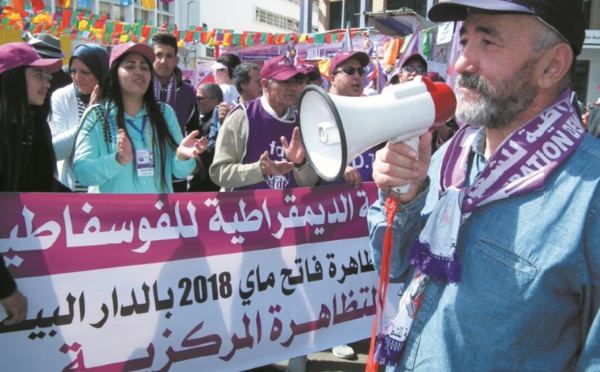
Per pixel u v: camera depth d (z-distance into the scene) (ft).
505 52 3.73
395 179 3.83
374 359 4.45
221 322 8.38
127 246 7.68
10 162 7.49
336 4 65.98
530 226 3.60
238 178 9.45
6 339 6.85
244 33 34.14
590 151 3.61
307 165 9.88
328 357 11.06
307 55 42.32
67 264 7.26
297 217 9.20
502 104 3.83
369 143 3.51
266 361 8.86
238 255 8.59
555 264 3.46
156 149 9.12
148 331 7.80
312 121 3.75
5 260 6.91
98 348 7.44
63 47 35.99
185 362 8.10
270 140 10.12
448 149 4.74
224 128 10.16
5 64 7.38
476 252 3.83
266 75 10.10
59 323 7.20
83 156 8.55
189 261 8.15
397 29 42.60
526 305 3.56
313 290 9.32
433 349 4.00
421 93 3.67
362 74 12.37
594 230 3.37
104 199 7.54
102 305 7.47
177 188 14.05
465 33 4.00
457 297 3.88
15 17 24.06
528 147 3.76
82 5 21.17
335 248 9.59
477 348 3.76
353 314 9.78
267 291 8.85
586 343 3.43
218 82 23.82
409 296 4.34
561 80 3.84
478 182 3.93
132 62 8.70
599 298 3.39
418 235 4.45
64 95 12.53
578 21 3.64
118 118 8.80
